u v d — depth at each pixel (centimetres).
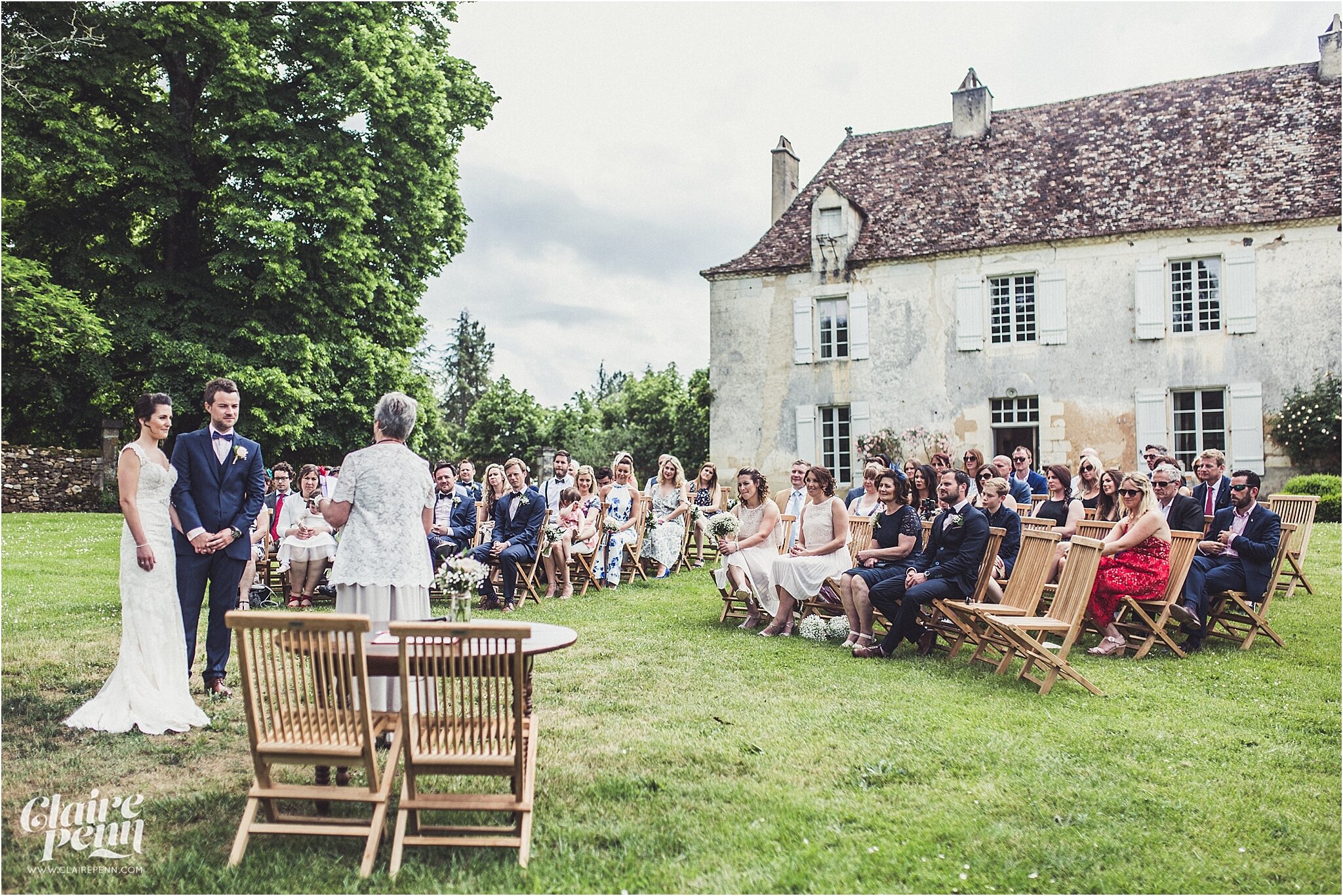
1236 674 696
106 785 481
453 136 2389
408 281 2375
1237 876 379
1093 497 973
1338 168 1933
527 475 1073
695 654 784
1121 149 2208
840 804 454
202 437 647
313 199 2028
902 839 414
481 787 482
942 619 801
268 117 1989
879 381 2273
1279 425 1911
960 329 2192
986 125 2411
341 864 397
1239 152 2066
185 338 2034
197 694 649
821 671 723
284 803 463
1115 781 480
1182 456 2045
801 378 2362
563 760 516
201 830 429
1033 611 719
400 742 426
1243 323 1958
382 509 502
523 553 1019
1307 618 892
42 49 1802
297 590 1043
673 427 3584
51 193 2062
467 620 489
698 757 520
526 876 382
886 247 2284
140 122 2023
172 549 598
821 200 2317
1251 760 506
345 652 393
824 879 378
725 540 929
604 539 1166
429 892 372
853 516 1000
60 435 2436
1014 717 590
